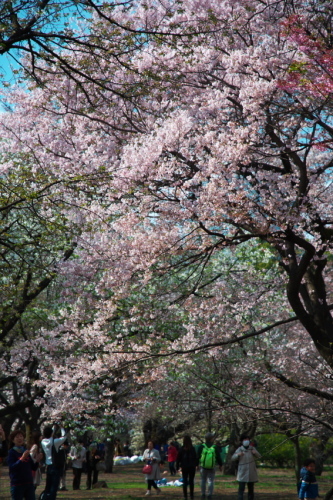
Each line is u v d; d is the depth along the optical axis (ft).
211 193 33.63
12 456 28.66
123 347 44.27
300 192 34.88
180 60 40.50
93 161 39.50
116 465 122.52
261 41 42.63
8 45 27.40
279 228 34.22
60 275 47.52
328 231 37.68
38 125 45.55
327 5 34.99
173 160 34.83
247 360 50.57
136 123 43.93
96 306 42.45
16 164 42.19
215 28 40.04
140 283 41.93
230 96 41.24
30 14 28.50
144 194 35.68
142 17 41.81
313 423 33.53
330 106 34.94
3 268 41.39
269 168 37.88
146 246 37.96
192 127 38.06
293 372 51.16
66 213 39.78
